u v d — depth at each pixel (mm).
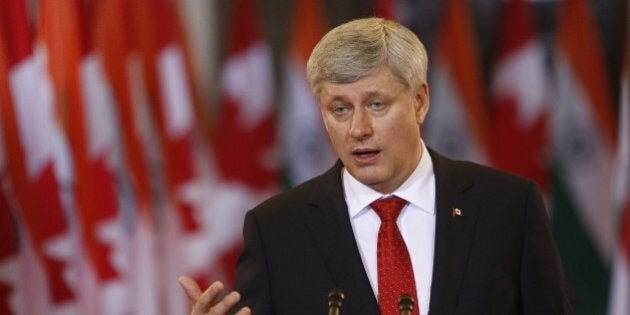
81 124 14875
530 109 15602
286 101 15461
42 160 14812
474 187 8898
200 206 15297
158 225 15203
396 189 8867
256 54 15367
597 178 15664
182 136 15164
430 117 15617
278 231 8922
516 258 8602
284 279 8742
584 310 15773
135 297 15180
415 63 8391
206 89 15289
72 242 15000
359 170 8523
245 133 15391
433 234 8773
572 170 15680
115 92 14977
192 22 15219
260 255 8891
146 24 15078
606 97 15523
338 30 8320
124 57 15000
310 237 8812
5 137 14672
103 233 14992
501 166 15656
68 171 14906
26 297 14961
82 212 14969
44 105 14766
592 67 15523
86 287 15070
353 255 8648
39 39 14750
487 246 8570
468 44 15547
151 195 15148
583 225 15727
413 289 8547
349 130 8312
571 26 15531
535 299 8508
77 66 14844
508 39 15578
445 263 8500
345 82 8203
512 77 15594
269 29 15398
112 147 15008
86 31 14906
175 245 15273
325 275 8641
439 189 8836
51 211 14883
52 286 14977
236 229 15438
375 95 8250
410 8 15469
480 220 8703
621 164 15484
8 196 14773
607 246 15703
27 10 14695
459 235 8617
